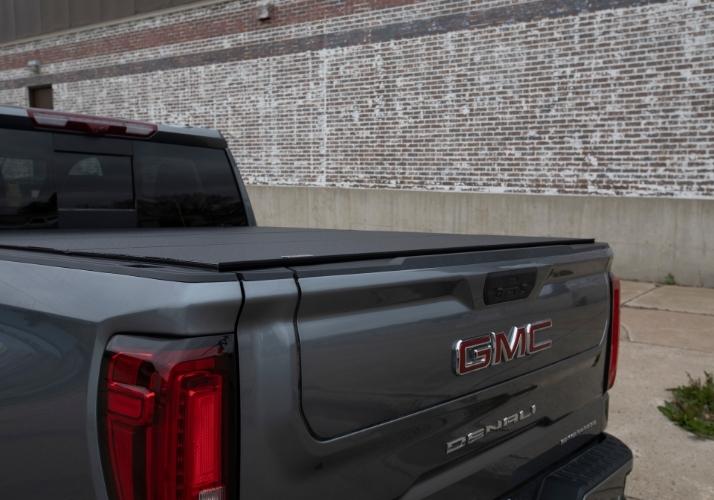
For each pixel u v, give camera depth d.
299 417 1.35
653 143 8.11
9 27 15.37
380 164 10.38
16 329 1.55
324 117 10.91
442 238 2.45
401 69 10.00
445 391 1.67
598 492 2.07
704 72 7.70
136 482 1.24
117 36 13.48
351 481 1.46
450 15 9.45
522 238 2.43
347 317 1.45
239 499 1.28
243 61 11.76
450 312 1.68
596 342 2.33
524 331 1.92
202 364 1.22
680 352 5.41
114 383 1.27
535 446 2.06
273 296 1.29
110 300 1.34
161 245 2.01
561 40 8.59
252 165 11.90
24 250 1.88
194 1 12.20
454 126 9.59
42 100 15.29
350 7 10.40
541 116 8.86
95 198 3.14
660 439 3.85
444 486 1.71
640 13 8.02
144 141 3.35
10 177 2.82
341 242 2.20
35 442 1.45
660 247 8.19
